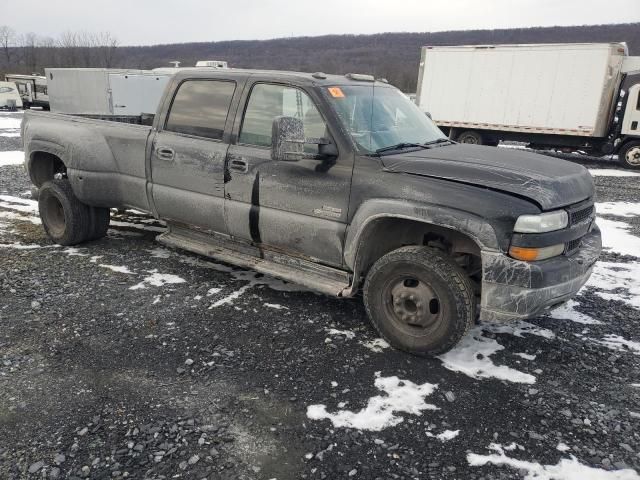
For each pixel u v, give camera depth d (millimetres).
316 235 4152
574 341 4148
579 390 3482
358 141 4023
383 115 4457
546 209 3436
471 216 3455
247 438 2912
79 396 3236
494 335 4211
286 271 4477
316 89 4168
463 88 17938
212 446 2840
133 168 5309
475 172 3607
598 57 15141
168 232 5426
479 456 2834
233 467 2695
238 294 4816
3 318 4207
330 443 2893
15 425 2963
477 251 3762
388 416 3141
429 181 3637
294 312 4488
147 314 4352
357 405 3232
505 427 3080
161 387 3354
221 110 4680
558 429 3076
